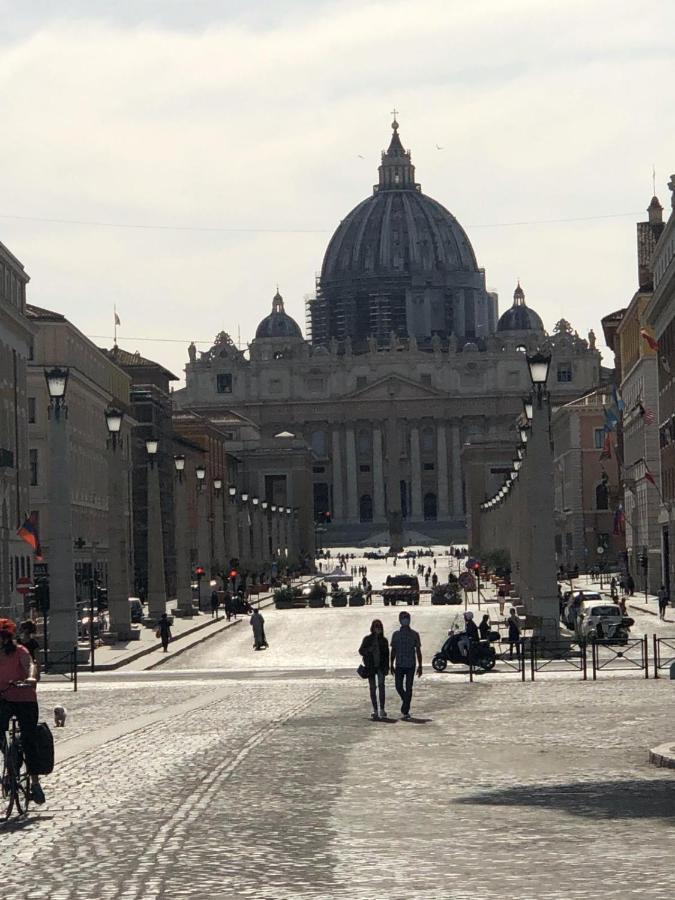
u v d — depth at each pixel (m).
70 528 60.22
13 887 17.19
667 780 25.30
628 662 57.91
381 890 16.66
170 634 85.19
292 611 113.88
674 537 106.12
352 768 27.62
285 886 16.92
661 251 111.88
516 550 107.12
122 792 24.64
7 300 97.44
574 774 26.33
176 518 106.88
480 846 19.30
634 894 16.20
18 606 96.12
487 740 32.19
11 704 22.28
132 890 16.78
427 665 63.75
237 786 25.20
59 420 59.47
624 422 145.62
